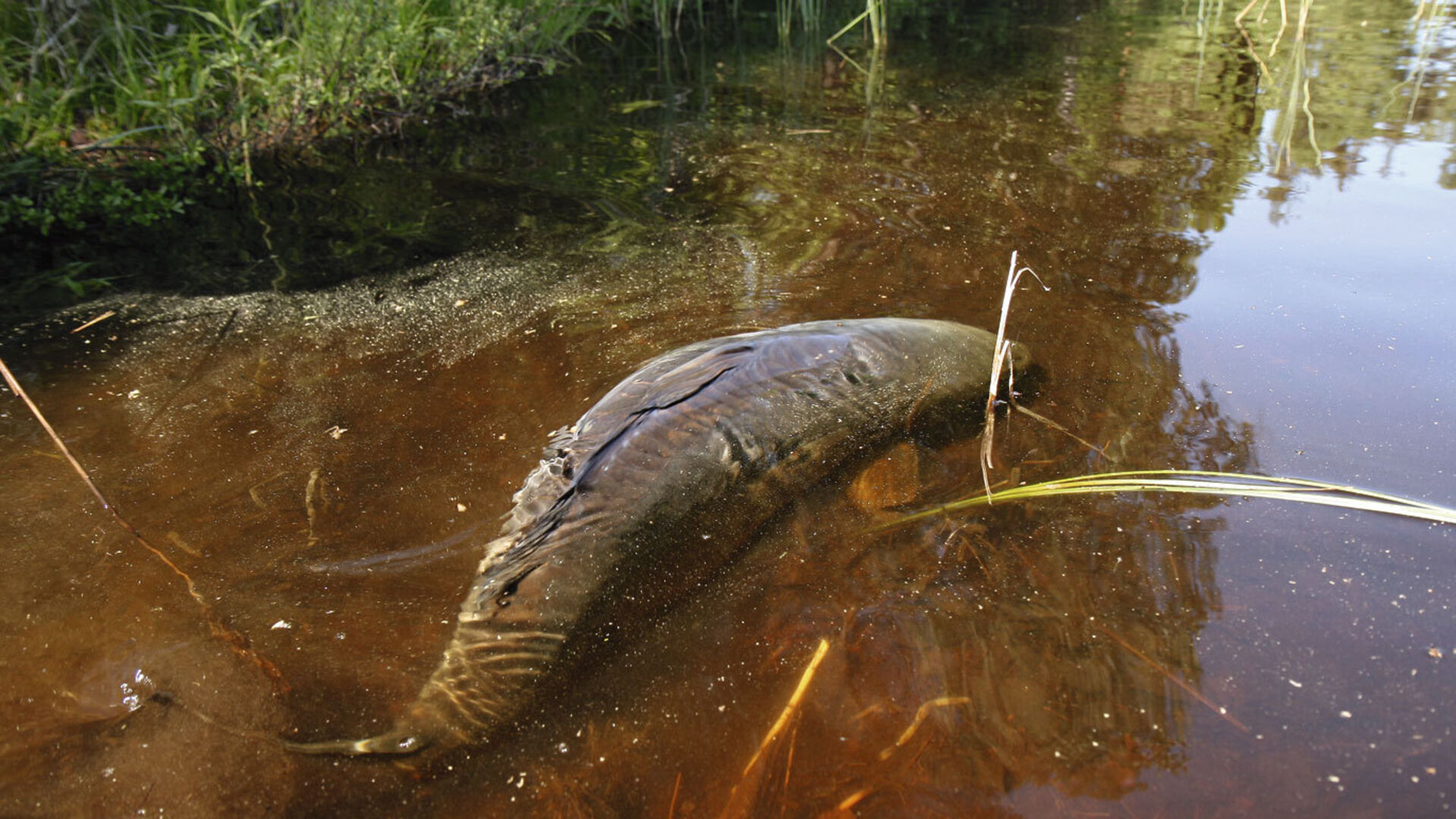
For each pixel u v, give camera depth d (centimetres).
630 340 367
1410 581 242
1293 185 513
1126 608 238
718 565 257
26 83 543
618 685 218
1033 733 205
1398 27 905
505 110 707
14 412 318
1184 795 190
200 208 510
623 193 533
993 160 570
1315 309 379
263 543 261
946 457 301
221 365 351
